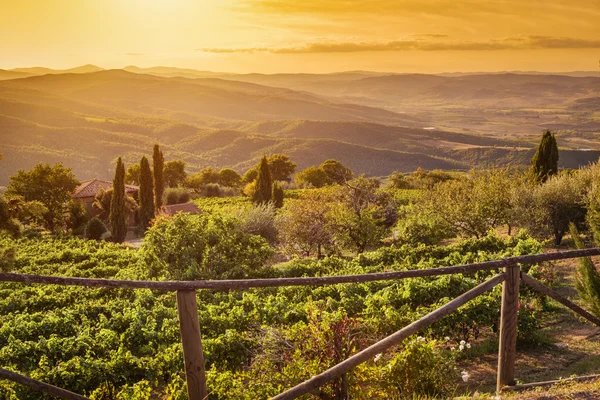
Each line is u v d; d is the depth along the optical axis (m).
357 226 28.64
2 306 18.08
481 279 16.06
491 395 3.24
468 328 12.12
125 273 21.42
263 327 7.57
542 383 3.34
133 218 60.34
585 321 12.41
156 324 13.31
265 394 5.34
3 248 19.62
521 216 25.05
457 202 27.69
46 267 28.75
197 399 2.47
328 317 5.52
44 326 14.05
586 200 22.27
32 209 24.45
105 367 10.16
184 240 20.86
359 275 2.64
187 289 2.42
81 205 58.50
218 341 10.25
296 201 32.59
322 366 4.92
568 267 18.84
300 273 21.83
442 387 5.72
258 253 21.62
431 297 13.66
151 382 10.79
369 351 2.74
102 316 14.41
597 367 9.34
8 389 9.22
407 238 28.12
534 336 10.91
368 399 5.08
